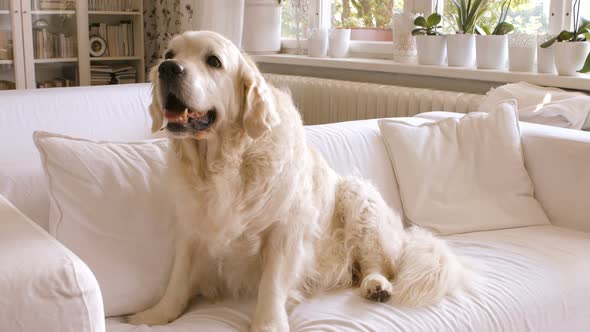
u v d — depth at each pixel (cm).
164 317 158
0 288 104
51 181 164
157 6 521
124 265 163
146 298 165
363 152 230
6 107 278
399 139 232
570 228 224
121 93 318
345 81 383
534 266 185
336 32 414
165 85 149
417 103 332
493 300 166
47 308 107
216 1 423
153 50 552
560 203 227
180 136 152
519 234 211
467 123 238
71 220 162
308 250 169
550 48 300
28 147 271
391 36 402
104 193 166
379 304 163
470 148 233
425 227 221
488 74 315
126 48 532
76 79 510
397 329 151
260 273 169
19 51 476
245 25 459
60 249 117
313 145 220
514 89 286
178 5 492
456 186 227
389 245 184
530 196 230
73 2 495
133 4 523
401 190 230
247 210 158
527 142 237
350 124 243
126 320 161
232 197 158
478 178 230
